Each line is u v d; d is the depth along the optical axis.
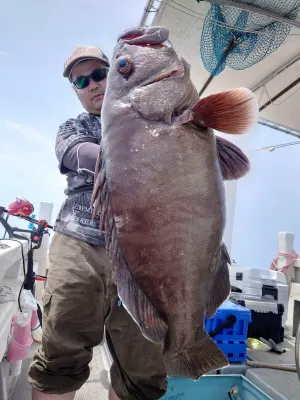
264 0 1.59
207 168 0.66
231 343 1.72
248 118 0.64
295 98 2.70
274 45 1.76
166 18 1.96
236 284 2.31
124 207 0.66
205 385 1.50
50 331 1.02
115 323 1.10
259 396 1.39
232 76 2.49
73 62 1.15
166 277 0.66
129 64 0.70
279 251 3.02
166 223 0.65
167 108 0.67
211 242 0.67
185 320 0.67
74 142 1.02
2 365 1.27
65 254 1.05
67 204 1.12
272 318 2.20
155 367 1.09
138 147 0.66
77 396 1.54
